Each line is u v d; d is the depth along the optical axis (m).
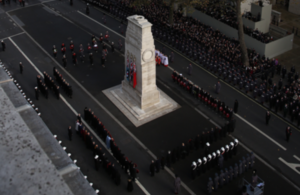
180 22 60.72
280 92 41.75
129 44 38.91
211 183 29.28
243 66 48.44
